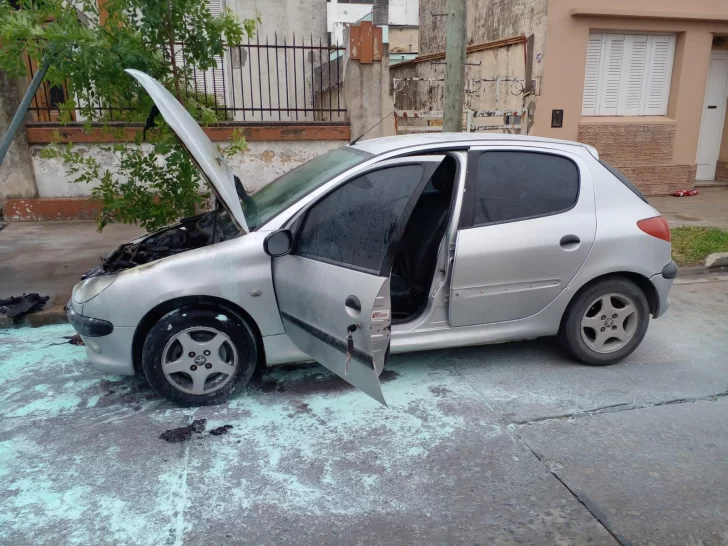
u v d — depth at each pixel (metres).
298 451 3.34
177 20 5.22
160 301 3.59
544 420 3.68
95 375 4.29
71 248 7.30
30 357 4.59
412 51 19.70
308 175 4.13
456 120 6.71
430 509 2.88
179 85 5.50
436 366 4.41
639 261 4.21
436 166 3.80
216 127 8.88
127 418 3.70
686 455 3.32
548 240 3.99
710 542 2.68
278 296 3.70
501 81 10.88
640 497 2.97
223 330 3.70
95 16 6.01
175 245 4.21
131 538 2.68
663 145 11.09
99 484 3.06
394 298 4.18
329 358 3.48
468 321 3.99
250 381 4.15
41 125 8.59
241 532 2.72
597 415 3.74
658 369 4.40
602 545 2.67
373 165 3.71
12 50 4.86
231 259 3.62
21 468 3.19
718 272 6.91
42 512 2.85
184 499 2.95
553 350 4.71
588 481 3.10
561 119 10.48
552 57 10.10
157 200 5.61
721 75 11.73
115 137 5.86
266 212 3.87
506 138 4.13
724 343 4.90
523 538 2.70
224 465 3.22
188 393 3.76
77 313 3.72
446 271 3.87
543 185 4.08
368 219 3.48
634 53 10.73
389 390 4.05
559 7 9.90
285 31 16.23
